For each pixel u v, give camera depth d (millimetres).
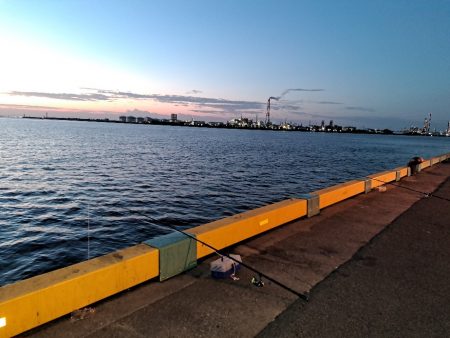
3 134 102562
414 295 4238
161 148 65125
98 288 3910
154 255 4469
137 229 13828
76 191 21547
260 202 19844
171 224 14672
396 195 11102
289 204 7410
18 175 27516
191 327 3488
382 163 50719
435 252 5797
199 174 30984
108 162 38719
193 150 62625
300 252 5703
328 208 8984
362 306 3943
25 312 3328
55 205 17719
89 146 63750
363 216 8188
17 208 16906
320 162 48281
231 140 118000
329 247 5965
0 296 3271
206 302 4000
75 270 3873
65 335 3330
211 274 4723
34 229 13539
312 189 25156
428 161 21453
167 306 3902
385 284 4527
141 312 3768
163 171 32281
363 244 6145
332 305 3951
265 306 3916
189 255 4906
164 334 3363
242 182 27266
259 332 3406
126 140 90625
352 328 3492
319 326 3518
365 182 11273
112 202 18688
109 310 3803
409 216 8250
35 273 9664
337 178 31984
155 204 18469
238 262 4582
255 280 4516
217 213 16891
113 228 13898
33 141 72875
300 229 7031
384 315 3756
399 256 5578
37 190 21578
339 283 4535
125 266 4160
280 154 60531
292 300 4059
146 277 4410
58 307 3574
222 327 3492
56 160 39344
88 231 13414
